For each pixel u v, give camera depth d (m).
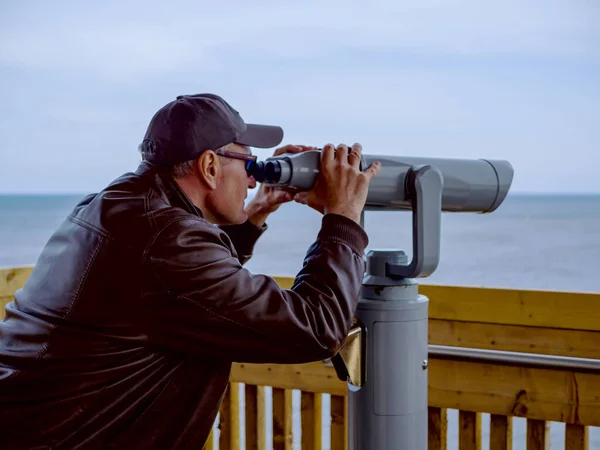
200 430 1.32
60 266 1.28
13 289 3.01
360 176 1.41
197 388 1.31
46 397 1.23
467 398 2.20
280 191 1.61
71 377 1.23
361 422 1.57
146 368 1.26
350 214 1.38
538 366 2.04
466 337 2.23
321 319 1.28
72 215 1.36
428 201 1.48
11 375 1.24
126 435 1.26
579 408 2.06
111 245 1.24
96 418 1.24
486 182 1.63
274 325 1.24
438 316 2.27
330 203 1.40
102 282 1.23
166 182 1.33
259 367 2.50
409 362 1.55
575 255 19.64
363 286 1.57
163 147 1.34
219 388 1.34
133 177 1.34
